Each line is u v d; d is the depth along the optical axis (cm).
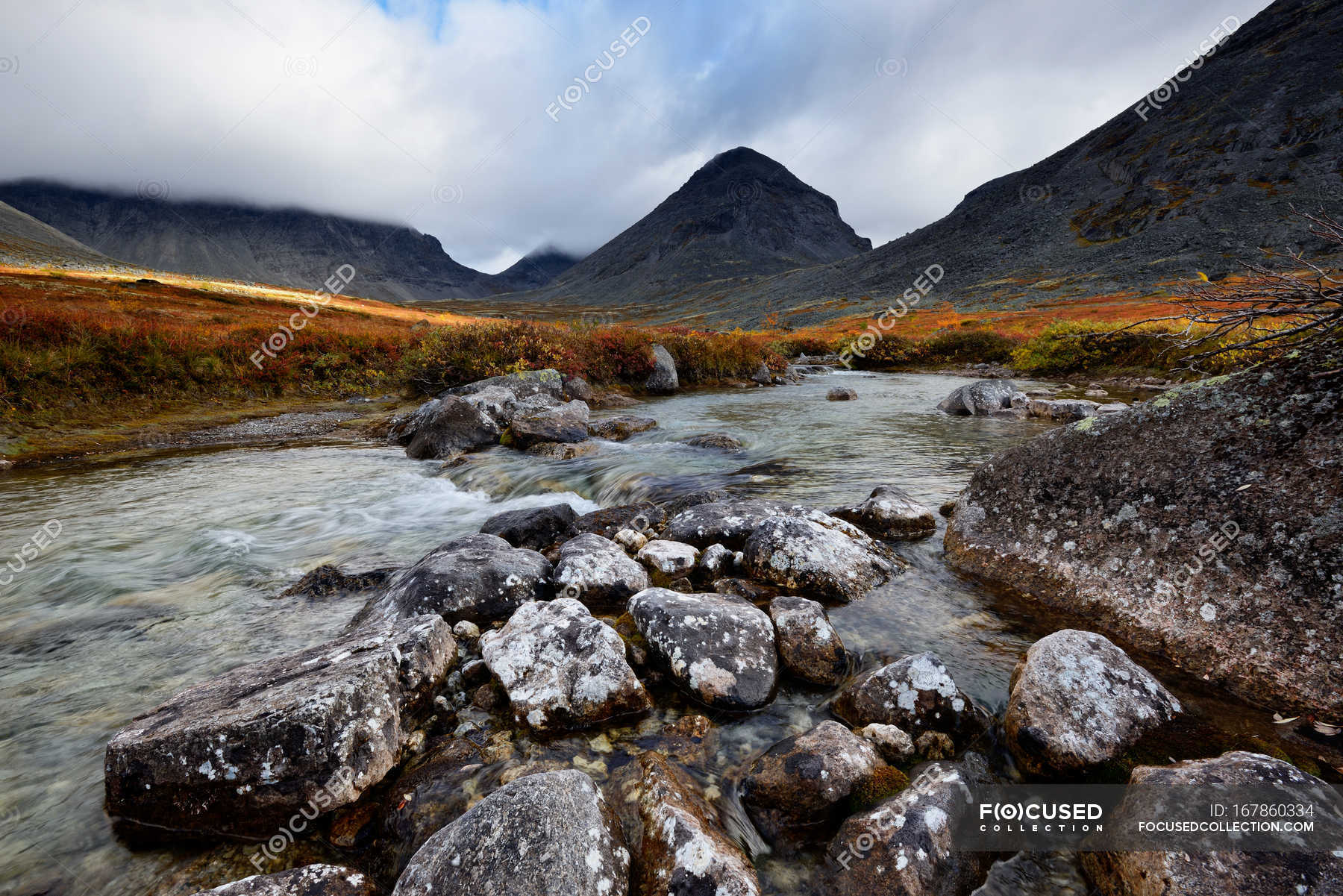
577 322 2938
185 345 1961
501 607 544
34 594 638
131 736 344
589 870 264
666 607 477
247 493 1037
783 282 15762
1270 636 387
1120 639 458
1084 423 569
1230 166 9256
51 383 1588
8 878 302
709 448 1298
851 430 1488
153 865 312
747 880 262
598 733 392
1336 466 401
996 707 395
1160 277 6744
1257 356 539
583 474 1133
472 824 274
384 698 378
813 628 465
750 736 389
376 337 2569
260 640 536
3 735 408
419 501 1005
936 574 602
